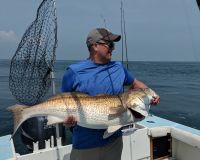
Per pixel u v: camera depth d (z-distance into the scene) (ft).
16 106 11.28
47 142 16.25
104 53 11.54
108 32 11.55
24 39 15.55
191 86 133.49
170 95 100.07
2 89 112.57
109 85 11.57
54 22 15.12
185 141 17.30
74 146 11.98
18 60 15.46
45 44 15.28
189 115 63.10
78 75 11.50
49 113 11.07
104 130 11.53
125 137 17.24
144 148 17.88
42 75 15.16
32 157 15.15
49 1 15.06
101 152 11.80
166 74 235.81
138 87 12.14
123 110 10.85
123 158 17.28
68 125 11.12
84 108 10.96
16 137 33.60
